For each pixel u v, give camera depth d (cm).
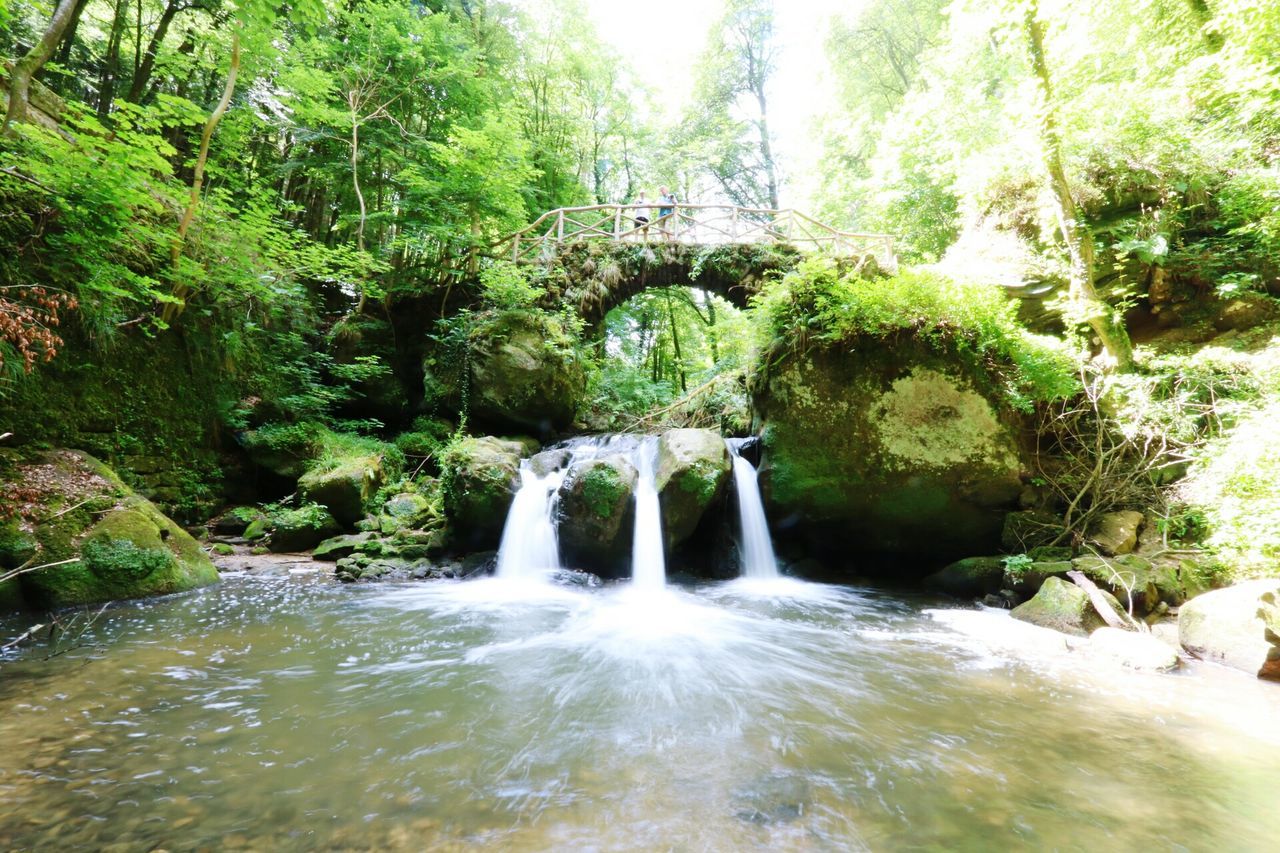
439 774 252
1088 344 802
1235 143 730
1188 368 586
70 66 1178
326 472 858
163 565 557
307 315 1141
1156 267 800
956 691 368
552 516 769
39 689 325
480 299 1197
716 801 234
